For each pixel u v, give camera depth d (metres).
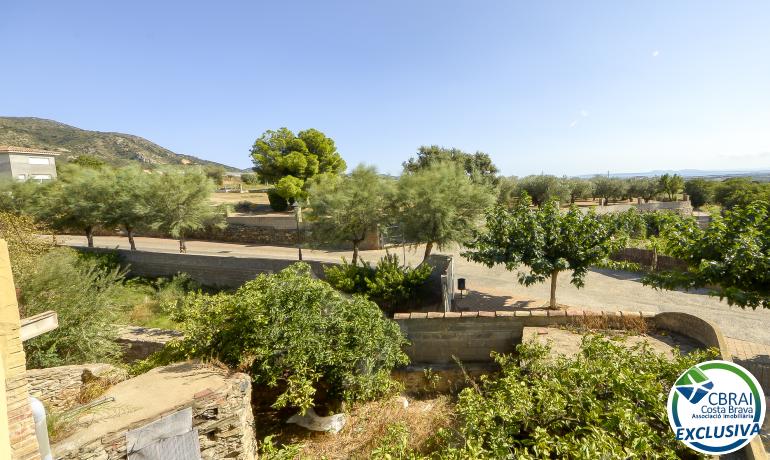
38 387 5.70
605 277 15.48
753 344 8.55
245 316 6.14
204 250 23.78
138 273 16.45
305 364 6.06
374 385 6.66
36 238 11.32
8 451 2.79
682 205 33.38
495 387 5.63
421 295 11.75
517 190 37.88
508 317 7.47
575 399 3.78
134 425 4.40
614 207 30.66
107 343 8.80
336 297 7.07
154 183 18.94
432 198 14.94
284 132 34.00
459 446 3.77
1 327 3.21
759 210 7.05
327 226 16.45
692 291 13.27
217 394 5.09
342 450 5.49
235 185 50.62
